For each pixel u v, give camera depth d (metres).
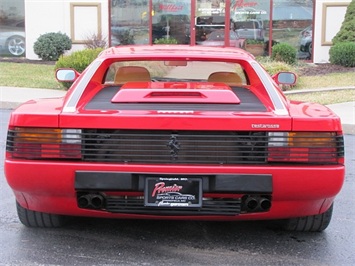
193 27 19.42
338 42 18.00
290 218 4.88
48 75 16.39
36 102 4.70
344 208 5.93
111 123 4.17
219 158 4.20
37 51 19.20
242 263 4.38
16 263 4.33
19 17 20.41
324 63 18.47
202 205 4.25
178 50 5.58
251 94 4.99
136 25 19.66
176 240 4.85
